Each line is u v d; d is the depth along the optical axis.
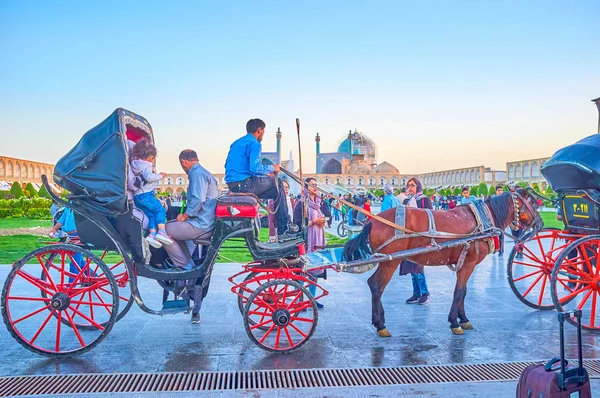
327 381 4.14
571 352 4.88
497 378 4.20
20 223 23.66
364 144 92.31
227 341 5.21
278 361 4.61
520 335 5.43
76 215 4.79
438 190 71.62
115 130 4.64
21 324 5.73
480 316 6.21
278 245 5.24
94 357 4.71
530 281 8.56
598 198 5.70
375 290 5.46
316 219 6.40
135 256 4.86
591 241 5.68
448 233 5.52
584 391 3.14
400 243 5.42
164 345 5.07
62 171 4.65
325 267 5.19
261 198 5.53
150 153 5.03
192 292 5.54
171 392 3.85
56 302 4.61
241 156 5.39
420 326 5.78
